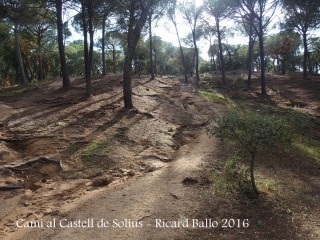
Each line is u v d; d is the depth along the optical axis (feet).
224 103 66.08
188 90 86.17
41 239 18.58
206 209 21.12
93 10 60.75
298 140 39.34
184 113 54.03
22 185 26.05
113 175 28.17
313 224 20.12
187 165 29.50
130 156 32.27
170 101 64.69
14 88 76.18
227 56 202.90
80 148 32.76
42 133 36.70
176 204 21.77
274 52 147.02
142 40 146.30
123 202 22.41
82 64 180.65
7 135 35.96
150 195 23.27
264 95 82.33
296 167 30.99
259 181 25.91
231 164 27.17
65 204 22.98
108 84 75.41
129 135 37.63
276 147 35.42
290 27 109.29
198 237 18.08
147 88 76.54
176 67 233.55
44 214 21.70
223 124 23.21
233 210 21.15
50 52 134.51
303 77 110.73
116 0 57.11
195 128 45.32
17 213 22.16
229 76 133.39
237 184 24.77
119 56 201.05
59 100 54.24
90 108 48.24
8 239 19.01
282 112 58.08
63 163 29.58
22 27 91.81
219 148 34.71
